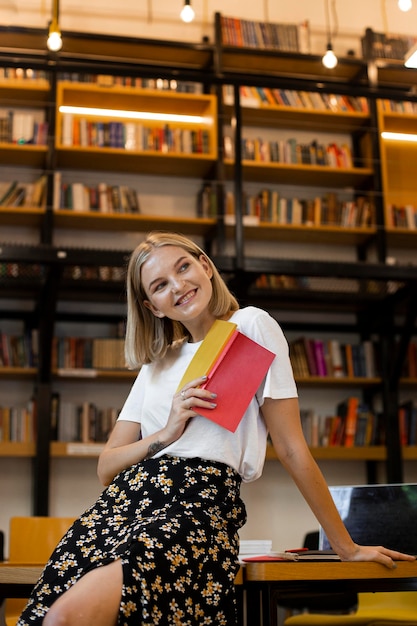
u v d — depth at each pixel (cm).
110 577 129
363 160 578
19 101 532
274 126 577
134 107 549
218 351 158
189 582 134
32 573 160
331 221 558
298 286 555
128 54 590
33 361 523
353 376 567
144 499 148
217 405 152
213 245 548
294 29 611
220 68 583
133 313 170
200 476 149
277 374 160
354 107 586
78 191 525
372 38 618
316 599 450
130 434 170
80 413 523
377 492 191
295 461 157
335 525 156
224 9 623
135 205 536
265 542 209
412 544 184
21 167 529
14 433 512
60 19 594
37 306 533
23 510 526
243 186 554
